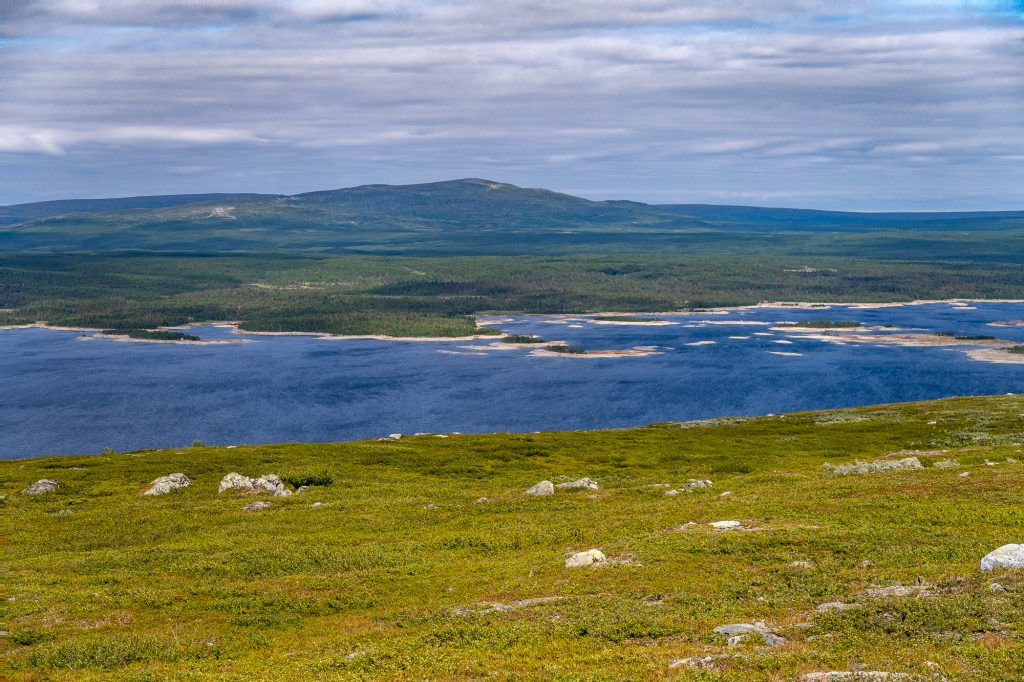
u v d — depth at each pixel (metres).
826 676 22.38
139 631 35.16
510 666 26.59
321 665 28.73
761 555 38.75
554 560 41.66
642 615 30.67
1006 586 28.17
